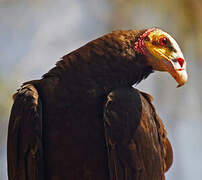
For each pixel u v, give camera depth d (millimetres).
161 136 10656
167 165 11133
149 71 10570
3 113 14398
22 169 9789
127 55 10289
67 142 9758
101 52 10195
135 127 9836
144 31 10609
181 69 10344
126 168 9711
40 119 9734
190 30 16578
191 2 16500
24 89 9953
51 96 9906
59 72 10109
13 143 9883
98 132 9805
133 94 10086
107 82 10070
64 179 9828
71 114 9805
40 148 9688
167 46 10484
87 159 9758
